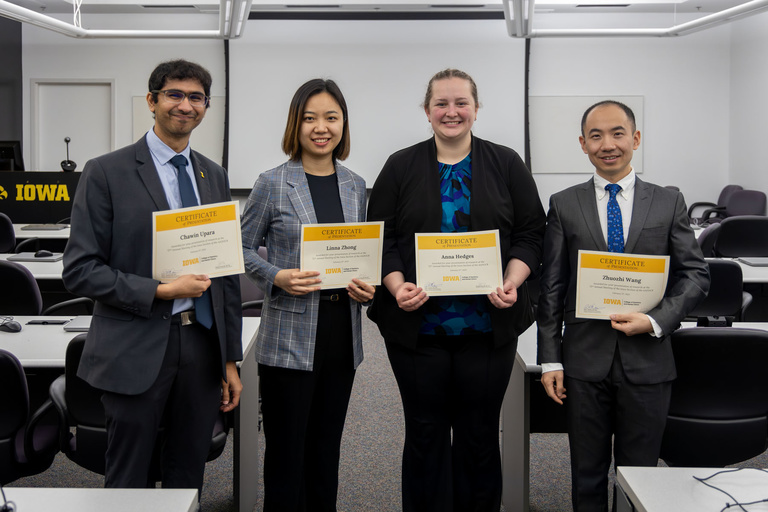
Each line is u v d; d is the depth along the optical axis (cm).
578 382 172
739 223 402
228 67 780
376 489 250
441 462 186
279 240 183
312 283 175
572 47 788
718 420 185
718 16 556
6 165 711
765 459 268
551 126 794
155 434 159
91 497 107
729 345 177
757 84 741
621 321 165
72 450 189
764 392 181
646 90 794
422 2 736
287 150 184
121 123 803
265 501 188
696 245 171
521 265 178
